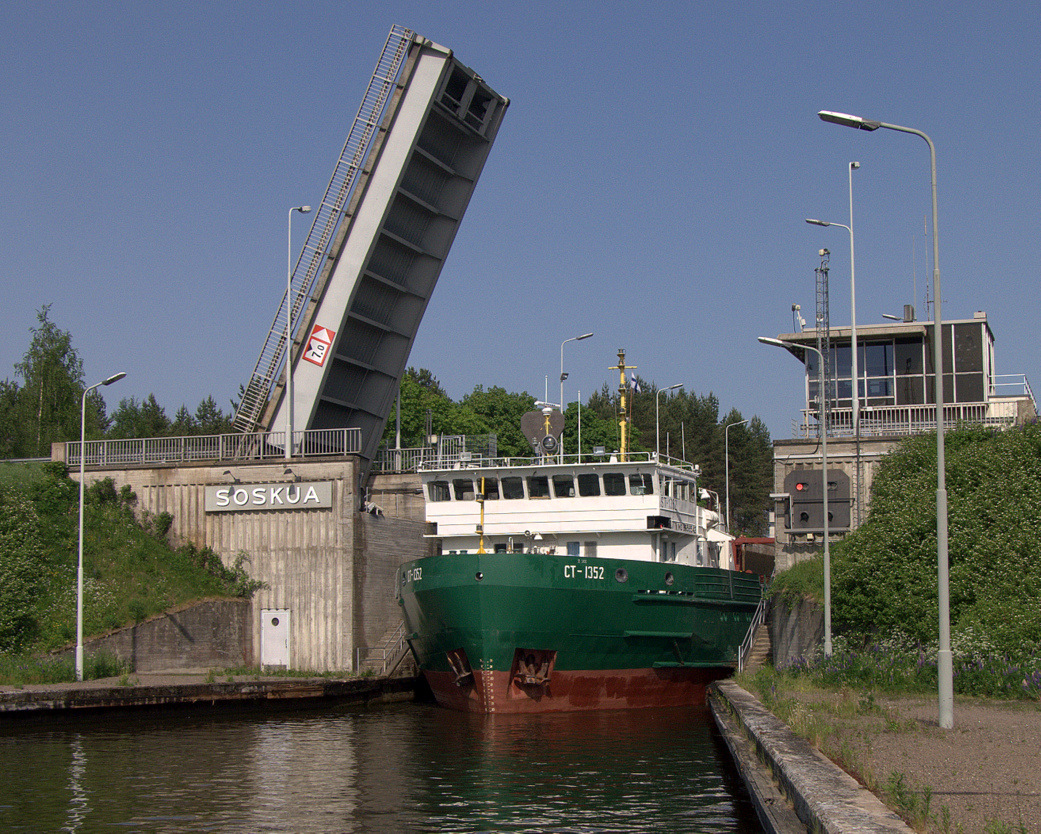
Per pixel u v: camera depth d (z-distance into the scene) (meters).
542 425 44.12
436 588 35.66
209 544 47.25
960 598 33.91
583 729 33.19
